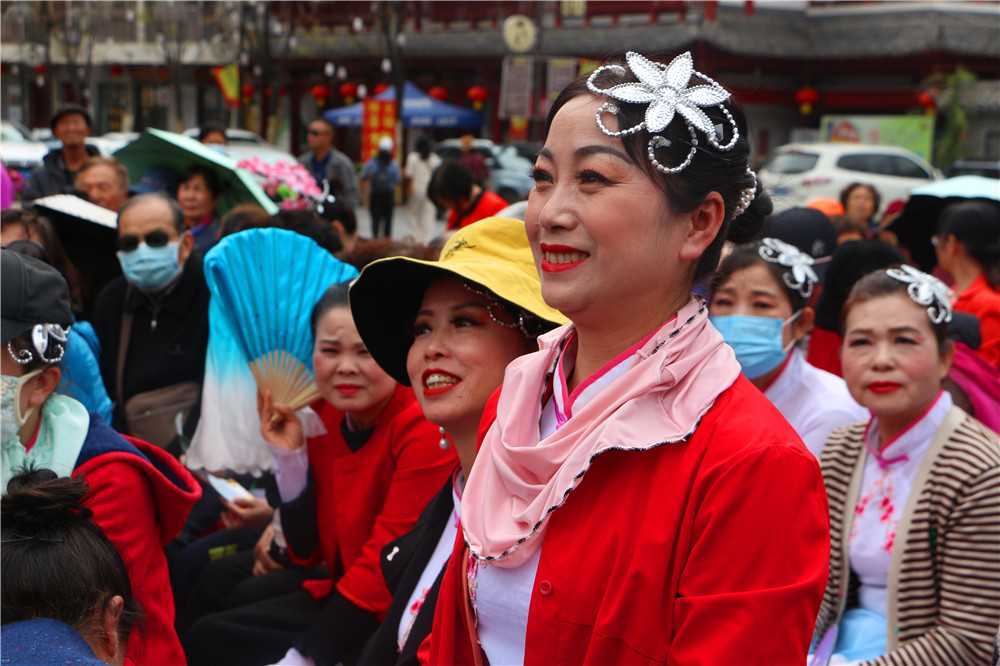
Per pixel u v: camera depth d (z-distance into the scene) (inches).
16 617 73.5
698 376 60.8
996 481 101.0
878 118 895.7
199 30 1119.6
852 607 110.9
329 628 112.3
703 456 58.1
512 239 94.2
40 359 97.1
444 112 996.6
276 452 126.9
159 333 168.6
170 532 106.5
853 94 965.8
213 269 128.3
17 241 152.8
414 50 1071.6
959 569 101.0
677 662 56.2
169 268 164.1
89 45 1106.7
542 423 66.4
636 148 58.6
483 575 64.8
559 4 952.3
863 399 107.7
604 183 58.9
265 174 244.5
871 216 354.0
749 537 56.1
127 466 100.4
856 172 711.1
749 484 56.4
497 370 90.7
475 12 1049.5
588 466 58.7
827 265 167.8
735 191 61.6
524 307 85.8
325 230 169.3
